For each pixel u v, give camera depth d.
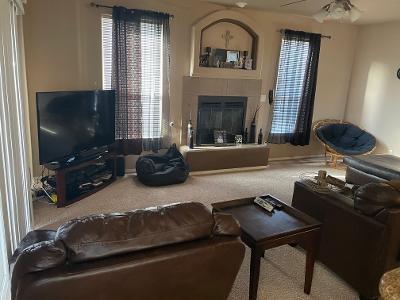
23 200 2.73
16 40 2.70
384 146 5.67
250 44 5.20
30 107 3.88
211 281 1.42
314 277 2.48
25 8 3.64
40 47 3.81
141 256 1.20
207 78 4.88
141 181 4.28
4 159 2.12
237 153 5.02
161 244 1.25
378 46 5.63
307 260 2.20
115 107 4.29
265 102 5.53
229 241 1.37
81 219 1.23
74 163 3.61
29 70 3.81
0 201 2.01
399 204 2.02
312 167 5.52
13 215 2.36
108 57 4.26
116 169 4.42
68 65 4.00
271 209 2.33
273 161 5.82
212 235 1.39
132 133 4.54
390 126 5.54
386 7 4.39
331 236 2.44
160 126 4.79
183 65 4.77
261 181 4.65
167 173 4.22
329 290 2.33
